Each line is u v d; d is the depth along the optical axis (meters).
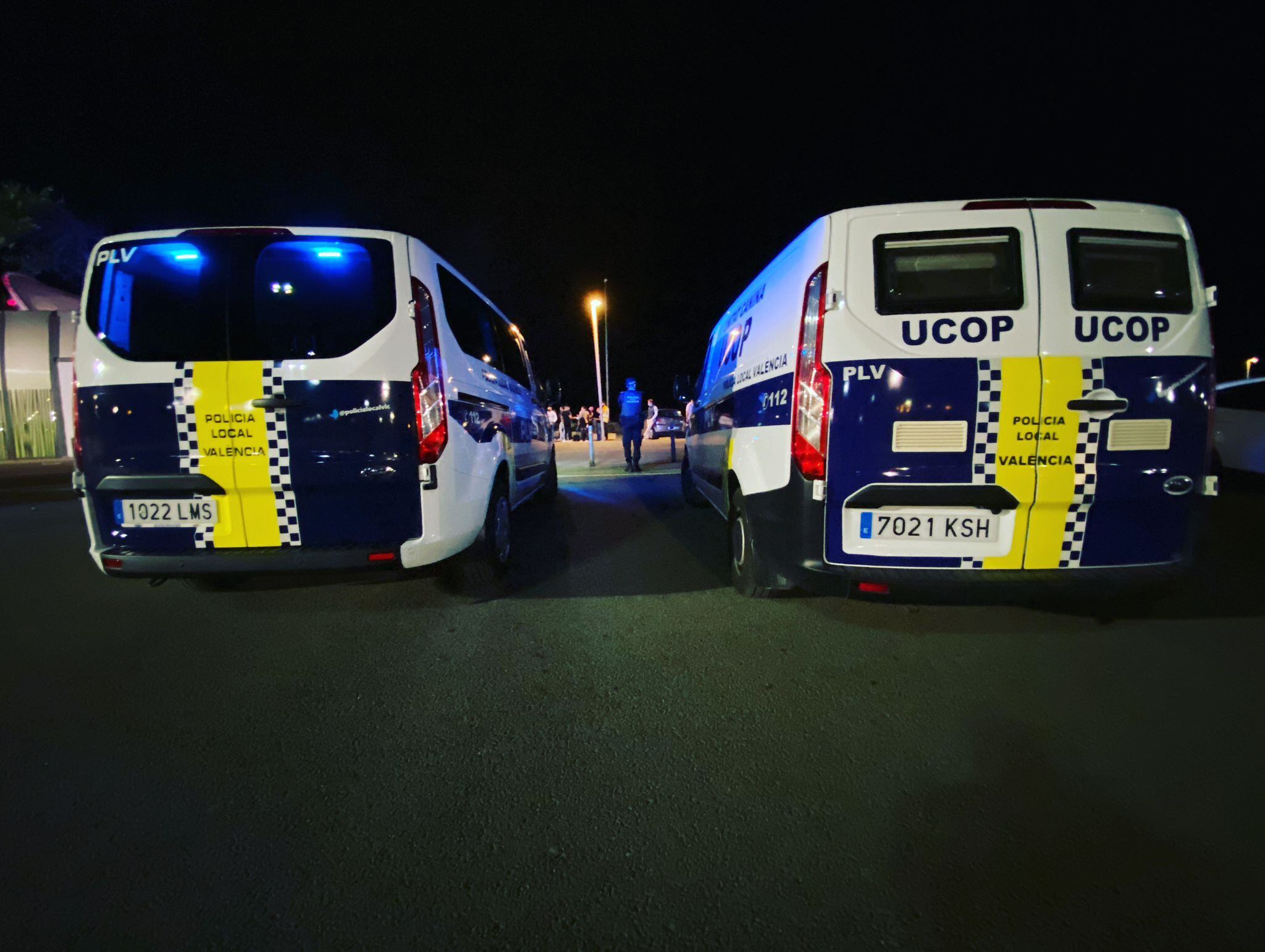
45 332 16.05
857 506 2.84
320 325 3.24
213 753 2.33
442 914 1.60
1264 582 3.96
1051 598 2.79
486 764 2.25
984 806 1.96
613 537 5.75
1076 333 2.73
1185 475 2.76
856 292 2.82
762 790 2.06
